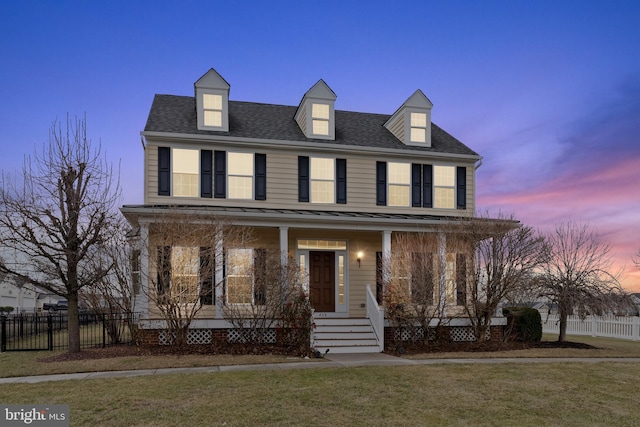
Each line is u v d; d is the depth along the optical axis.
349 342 12.70
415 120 17.25
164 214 11.90
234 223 13.33
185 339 11.85
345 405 6.39
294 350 11.84
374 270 16.25
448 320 13.84
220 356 10.88
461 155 16.92
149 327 12.07
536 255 13.60
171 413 5.91
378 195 16.33
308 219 13.79
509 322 14.69
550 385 7.93
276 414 5.91
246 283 12.65
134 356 10.74
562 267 14.14
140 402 6.46
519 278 13.35
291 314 12.07
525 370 9.39
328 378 8.32
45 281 12.62
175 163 14.66
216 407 6.21
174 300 11.54
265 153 15.50
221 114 15.41
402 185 16.62
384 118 19.78
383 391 7.30
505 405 6.54
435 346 13.01
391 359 10.89
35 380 8.16
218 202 14.81
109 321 14.27
